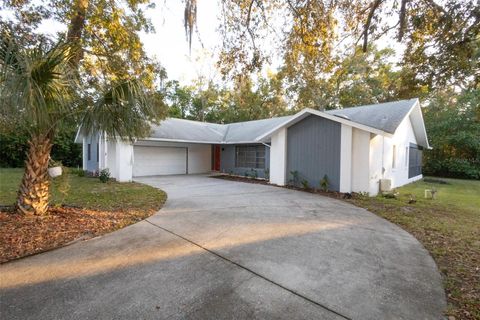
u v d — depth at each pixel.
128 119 5.58
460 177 18.25
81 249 4.22
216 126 21.77
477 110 6.59
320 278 3.33
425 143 16.98
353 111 13.80
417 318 2.54
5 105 3.94
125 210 6.85
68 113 5.47
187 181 13.98
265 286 3.12
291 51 6.77
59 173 6.77
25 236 4.62
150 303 2.75
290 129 12.14
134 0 7.21
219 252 4.14
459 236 5.04
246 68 6.99
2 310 2.62
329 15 5.91
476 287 3.12
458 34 4.54
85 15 6.86
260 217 6.34
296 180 11.86
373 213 7.00
